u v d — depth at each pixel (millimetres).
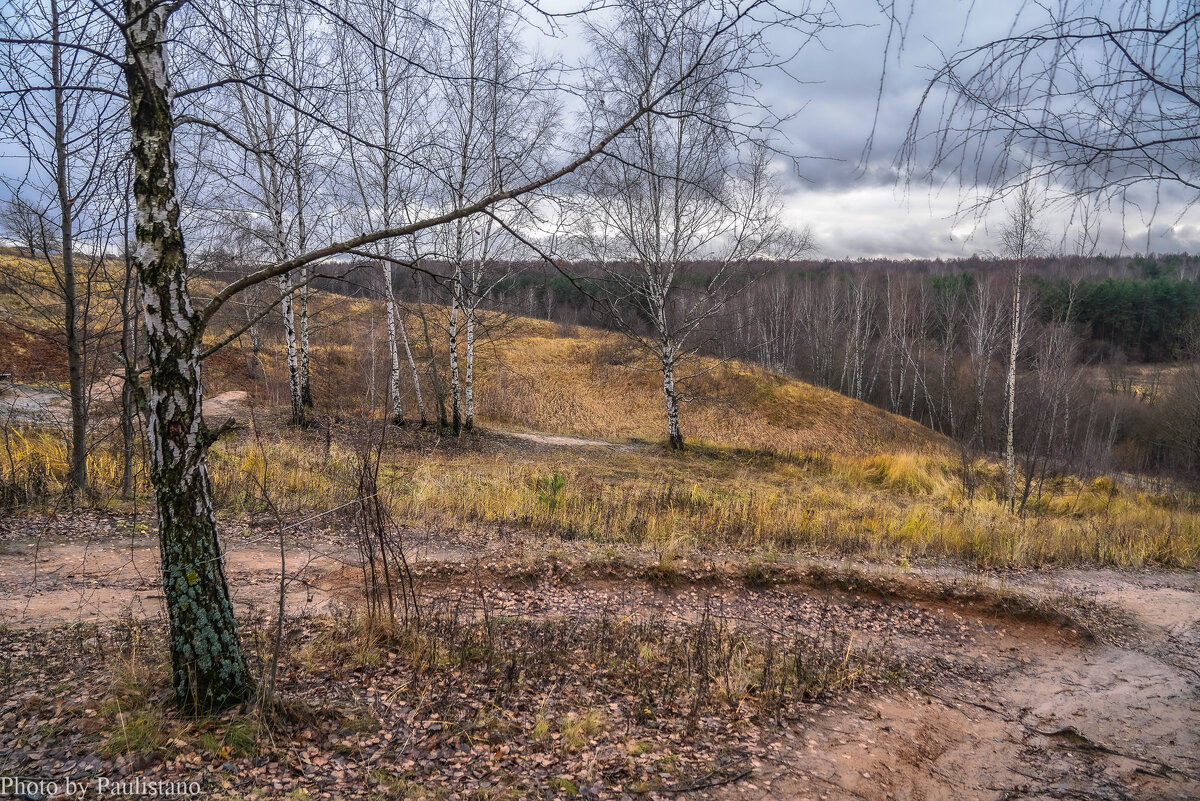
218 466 12672
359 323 34875
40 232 8820
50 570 7492
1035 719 6516
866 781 4934
